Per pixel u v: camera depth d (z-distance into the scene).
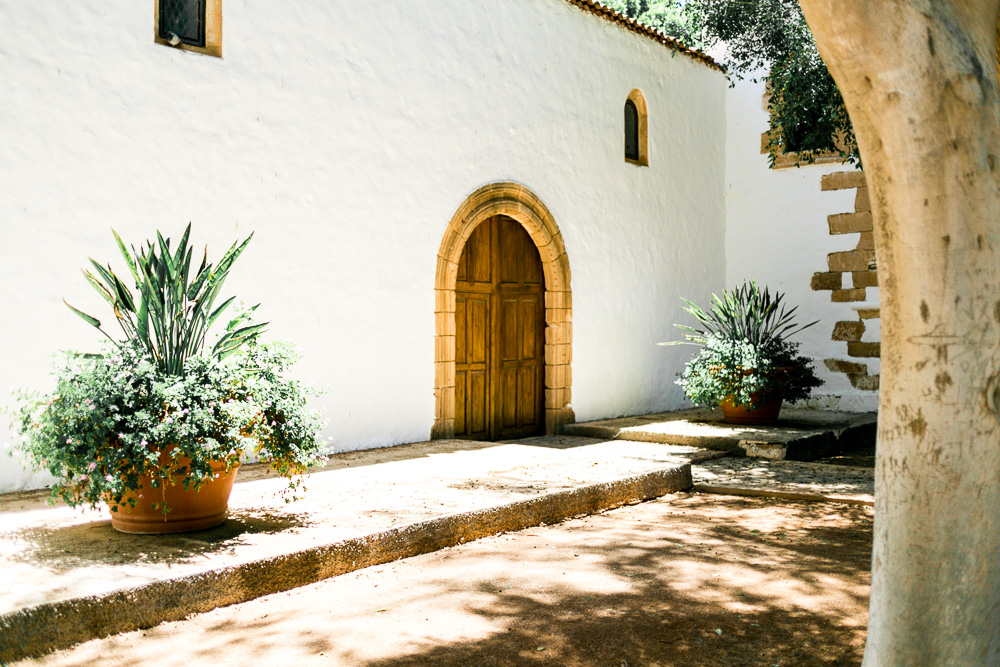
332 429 7.43
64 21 5.77
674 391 11.80
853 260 11.65
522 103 9.42
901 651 2.22
